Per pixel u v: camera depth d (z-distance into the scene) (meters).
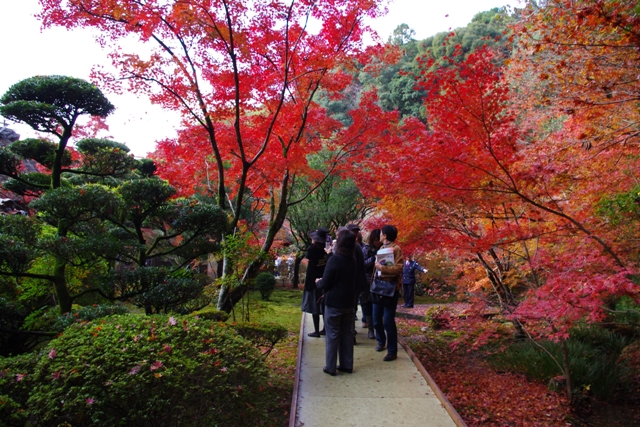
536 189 4.06
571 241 4.20
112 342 3.05
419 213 5.18
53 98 5.43
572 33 4.27
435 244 4.98
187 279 5.36
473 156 3.87
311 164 13.28
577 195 4.35
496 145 3.94
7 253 4.75
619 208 4.00
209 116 6.43
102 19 5.44
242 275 6.64
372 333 6.13
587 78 4.46
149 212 5.52
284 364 5.60
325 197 14.45
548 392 4.55
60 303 5.44
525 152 4.41
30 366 3.18
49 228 6.71
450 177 3.97
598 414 4.20
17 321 5.39
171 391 2.91
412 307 11.42
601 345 5.60
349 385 4.11
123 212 5.38
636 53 4.13
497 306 5.38
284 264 20.08
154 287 5.18
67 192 4.94
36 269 5.97
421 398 3.81
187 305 5.98
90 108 5.62
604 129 4.78
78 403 2.68
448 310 7.75
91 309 4.80
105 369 2.82
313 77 7.21
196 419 3.01
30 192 7.41
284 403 4.29
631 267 3.53
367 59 7.28
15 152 6.31
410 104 16.52
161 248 7.51
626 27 3.81
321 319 7.75
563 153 4.58
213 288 6.45
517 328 5.86
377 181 5.48
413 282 11.42
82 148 7.08
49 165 6.62
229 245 5.90
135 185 5.23
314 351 5.32
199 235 5.82
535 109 5.55
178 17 5.09
